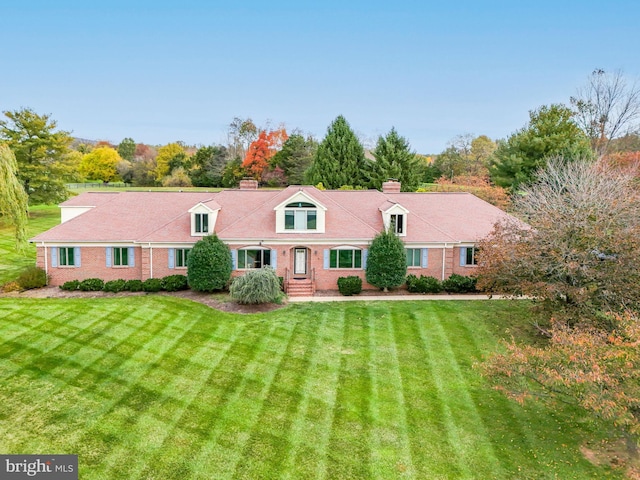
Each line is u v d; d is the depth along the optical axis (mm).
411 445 14391
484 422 15617
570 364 13383
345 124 60875
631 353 12039
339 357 20312
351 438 14680
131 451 13703
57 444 13852
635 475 12055
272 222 31219
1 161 27500
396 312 25844
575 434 14953
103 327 22422
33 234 45375
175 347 20781
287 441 14445
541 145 49938
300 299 28375
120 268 30766
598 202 22406
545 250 21391
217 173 82938
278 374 18688
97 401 16250
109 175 94250
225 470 13062
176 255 30359
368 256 29672
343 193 35375
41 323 22531
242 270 30328
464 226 32719
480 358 20312
